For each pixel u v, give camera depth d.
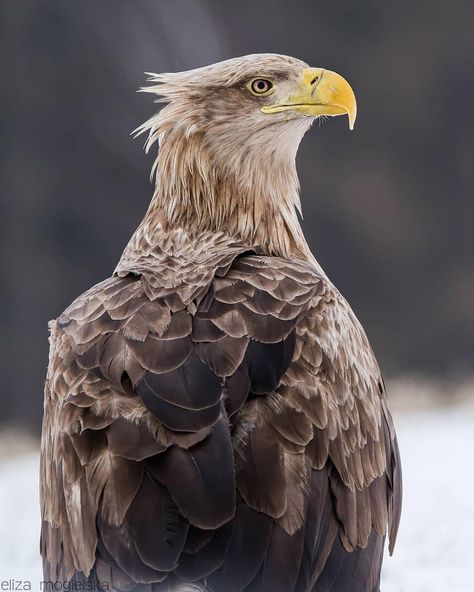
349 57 65.62
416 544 17.02
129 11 65.38
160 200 12.86
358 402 11.00
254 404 9.96
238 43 66.06
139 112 64.50
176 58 65.56
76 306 11.09
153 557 9.38
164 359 10.01
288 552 9.59
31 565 16.69
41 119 63.69
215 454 9.52
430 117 65.12
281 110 12.86
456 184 64.81
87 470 9.80
